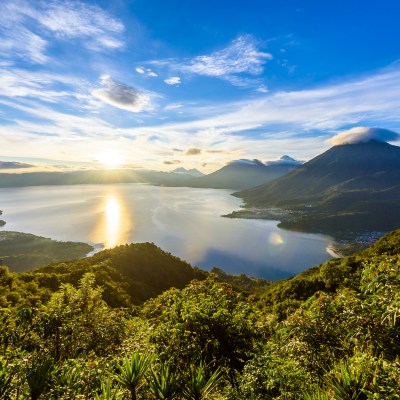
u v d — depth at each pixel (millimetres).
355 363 3547
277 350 5273
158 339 5242
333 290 20672
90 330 7363
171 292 6871
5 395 3605
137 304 43281
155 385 3271
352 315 4277
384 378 3129
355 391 2947
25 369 4129
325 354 4469
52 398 3525
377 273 4625
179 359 4621
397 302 3770
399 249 23812
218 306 5906
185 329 5227
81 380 3896
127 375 3338
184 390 3350
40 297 23203
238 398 4387
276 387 4473
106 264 59750
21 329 5949
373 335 3891
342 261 31062
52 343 6289
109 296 35844
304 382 4391
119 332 7469
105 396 3238
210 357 4938
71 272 44344
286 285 31219
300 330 4719
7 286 28328
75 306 7605
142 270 67062
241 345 5254
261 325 5969
